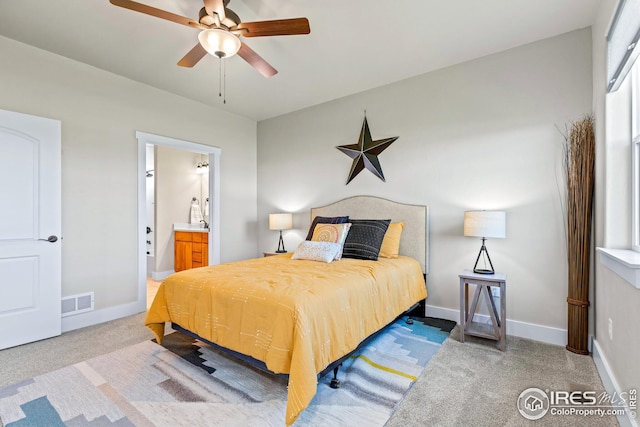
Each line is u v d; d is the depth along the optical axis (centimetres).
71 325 297
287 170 457
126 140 339
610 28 189
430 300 329
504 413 170
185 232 529
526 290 276
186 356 238
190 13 233
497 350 247
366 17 238
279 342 166
